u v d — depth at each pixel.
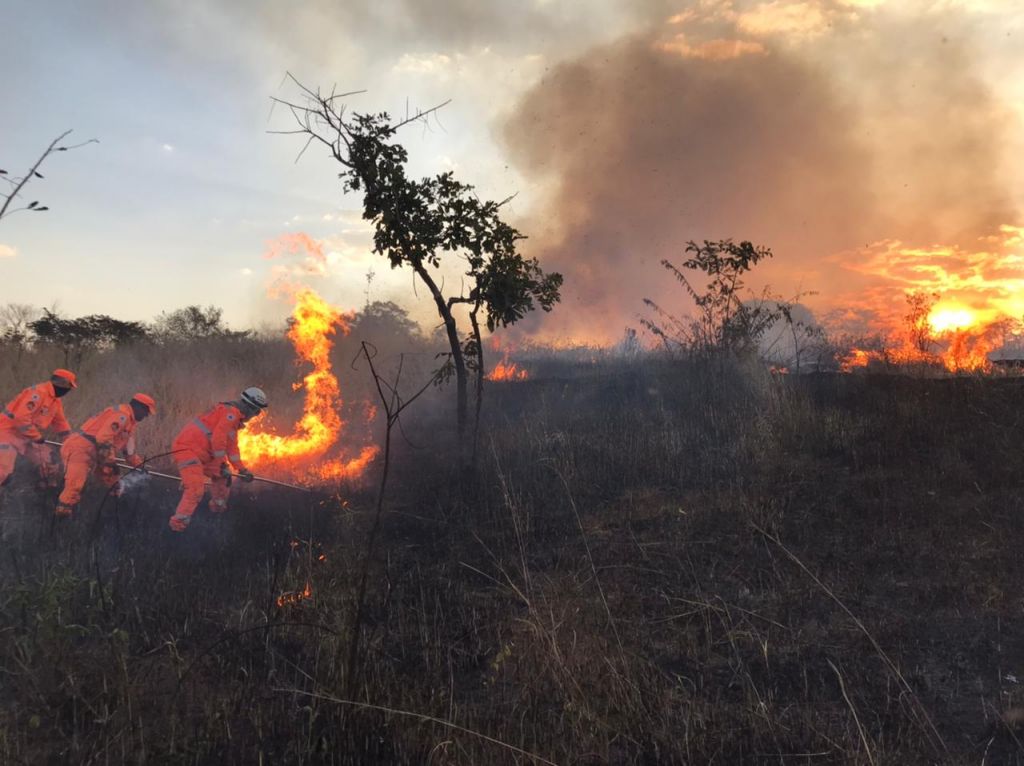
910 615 5.42
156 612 5.27
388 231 8.74
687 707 4.37
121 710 4.09
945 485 7.61
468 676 4.79
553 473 8.79
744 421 9.54
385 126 8.66
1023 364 11.98
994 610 5.40
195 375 13.32
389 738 4.00
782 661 4.92
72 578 4.91
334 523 7.68
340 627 5.12
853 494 7.61
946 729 4.14
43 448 8.10
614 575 6.25
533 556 6.74
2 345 14.32
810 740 4.03
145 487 8.46
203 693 4.40
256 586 5.91
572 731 4.09
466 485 8.66
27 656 4.41
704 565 6.39
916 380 10.33
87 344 16.09
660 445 9.20
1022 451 8.02
